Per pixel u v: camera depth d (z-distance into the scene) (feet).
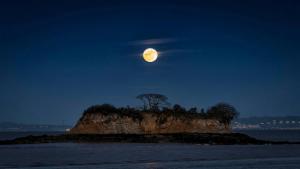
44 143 353.92
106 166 194.90
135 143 361.30
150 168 187.73
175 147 317.22
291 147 325.42
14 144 344.08
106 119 396.98
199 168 187.93
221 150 288.51
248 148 312.09
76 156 241.55
